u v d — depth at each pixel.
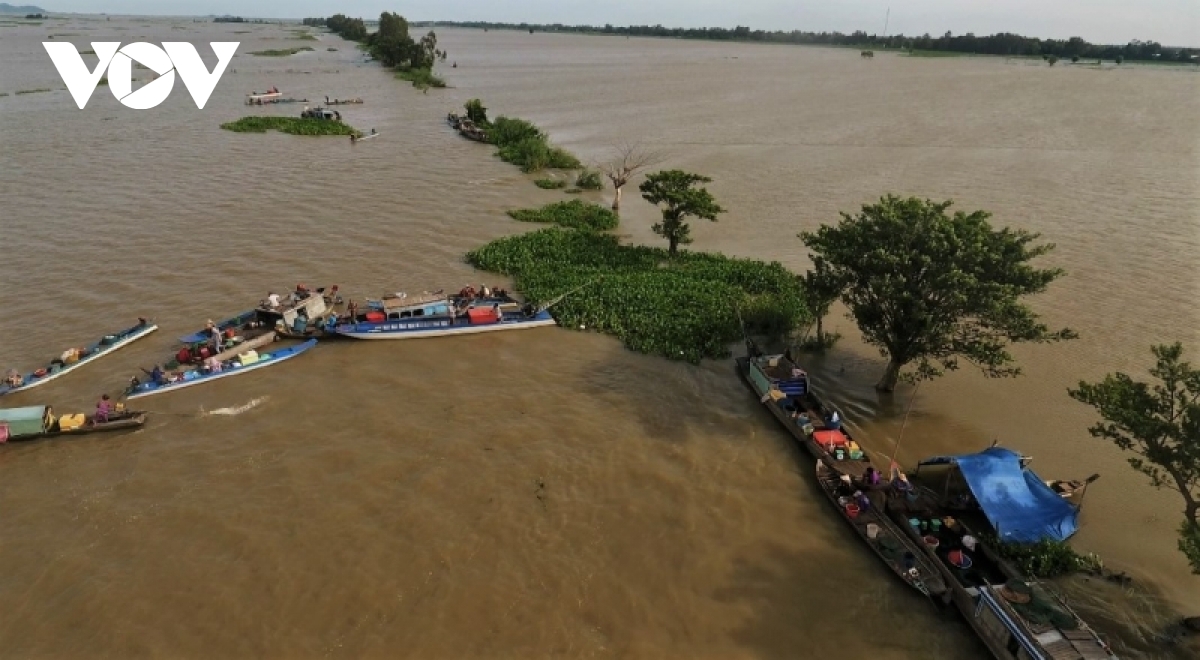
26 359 33.62
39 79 131.88
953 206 58.81
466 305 38.12
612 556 22.86
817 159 76.94
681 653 19.62
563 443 28.22
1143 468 21.45
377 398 31.17
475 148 82.56
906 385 32.62
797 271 45.38
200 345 33.81
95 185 61.78
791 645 19.94
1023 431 29.31
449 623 20.38
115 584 21.47
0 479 25.97
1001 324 27.50
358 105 112.38
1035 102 124.88
